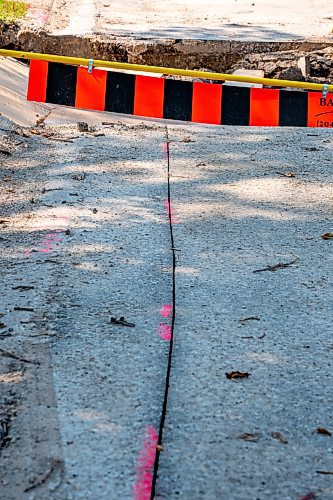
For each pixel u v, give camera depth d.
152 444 4.63
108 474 4.35
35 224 8.44
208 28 24.42
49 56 10.91
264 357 5.72
